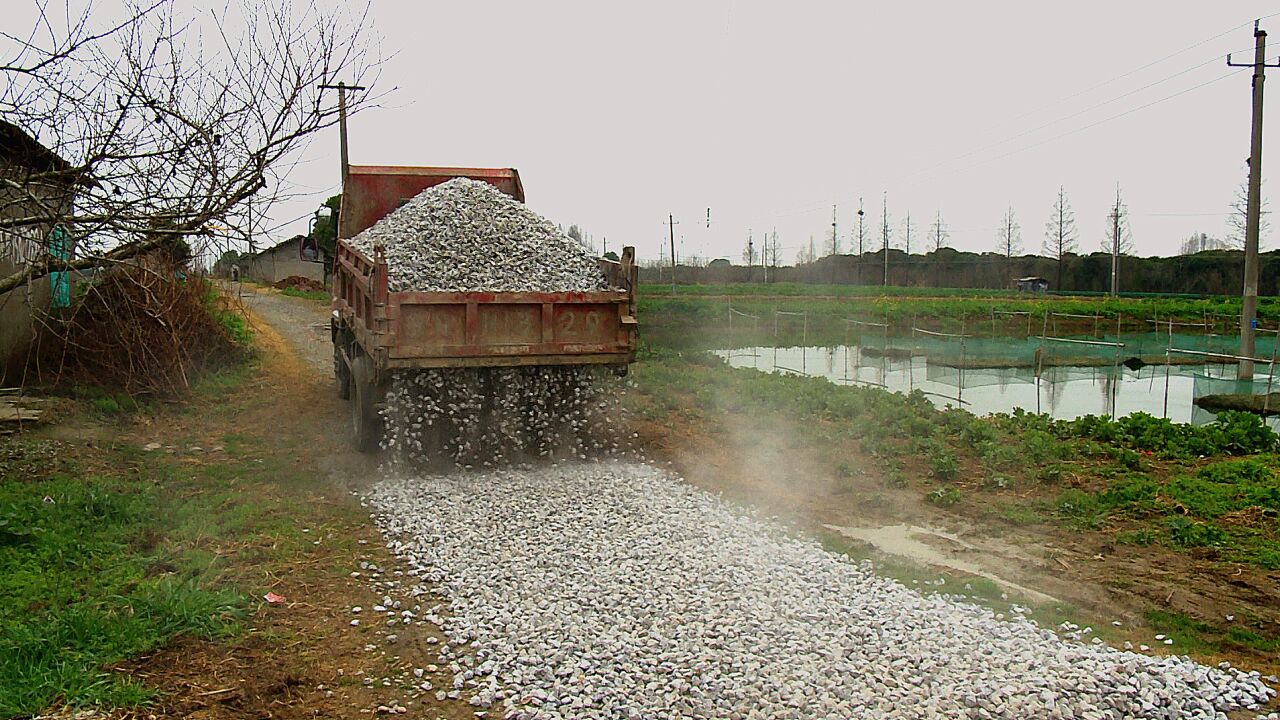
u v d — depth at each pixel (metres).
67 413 10.87
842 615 5.63
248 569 6.47
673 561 6.54
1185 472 9.92
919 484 9.33
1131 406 16.81
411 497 8.20
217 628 5.40
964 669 4.95
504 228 10.03
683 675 4.84
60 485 8.02
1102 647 5.46
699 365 19.77
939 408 15.66
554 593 5.97
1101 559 7.15
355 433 10.17
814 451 10.63
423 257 9.30
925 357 25.08
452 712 4.60
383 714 4.57
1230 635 5.74
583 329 9.07
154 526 7.38
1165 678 4.91
